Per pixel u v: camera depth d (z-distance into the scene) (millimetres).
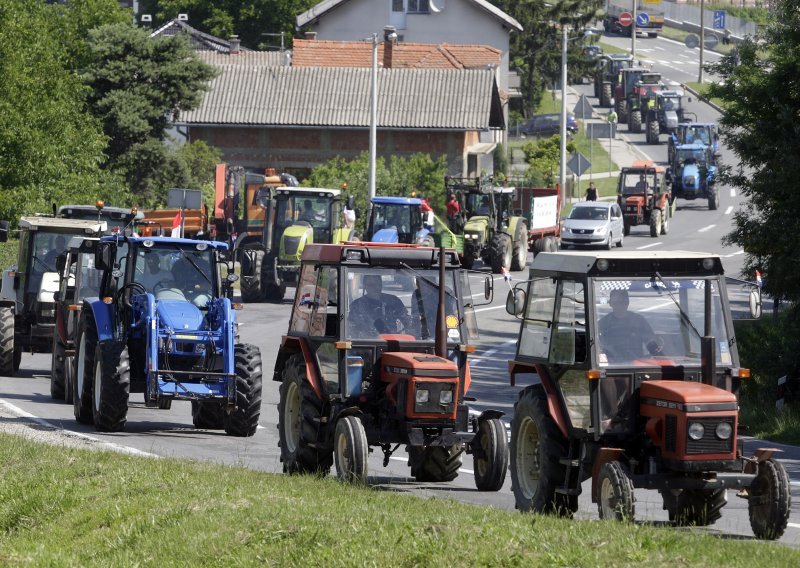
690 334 40812
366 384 47531
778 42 84938
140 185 183125
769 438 67250
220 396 60781
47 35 161875
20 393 77312
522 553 30859
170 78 185125
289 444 50656
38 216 92188
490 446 47938
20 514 40750
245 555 32906
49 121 146625
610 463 38219
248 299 129750
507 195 159250
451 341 49156
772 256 83812
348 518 35281
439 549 31328
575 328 41000
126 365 61812
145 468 45281
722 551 31438
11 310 84812
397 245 49094
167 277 64688
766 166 83938
